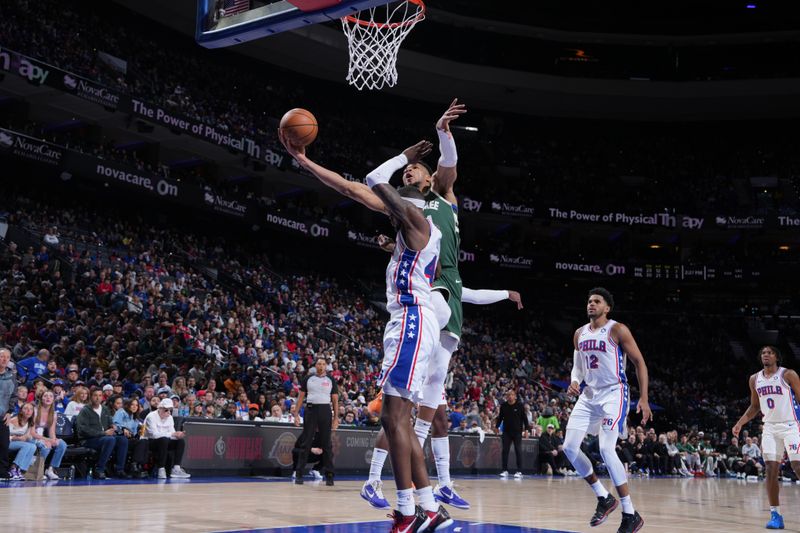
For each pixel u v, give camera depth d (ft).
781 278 102.17
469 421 51.62
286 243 93.76
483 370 78.69
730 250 109.40
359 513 19.25
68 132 78.33
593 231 110.52
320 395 31.53
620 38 110.11
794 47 109.70
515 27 106.93
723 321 109.09
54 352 43.14
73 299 52.01
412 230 12.96
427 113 114.11
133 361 44.75
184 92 83.56
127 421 33.94
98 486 26.55
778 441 21.35
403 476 12.33
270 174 91.45
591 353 18.43
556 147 117.39
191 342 52.01
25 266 54.08
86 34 76.69
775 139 117.60
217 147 83.56
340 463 39.27
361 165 98.12
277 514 18.39
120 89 73.05
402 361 12.53
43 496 21.71
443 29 106.42
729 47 111.34
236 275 77.10
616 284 109.19
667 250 113.09
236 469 35.53
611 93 109.81
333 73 103.65
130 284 57.31
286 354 59.36
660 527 18.98
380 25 29.89
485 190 102.78
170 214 83.35
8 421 28.86
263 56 98.12
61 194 75.10
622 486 17.10
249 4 24.81
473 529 16.85
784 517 23.98
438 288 16.05
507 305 105.70
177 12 87.40
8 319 47.29
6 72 60.80
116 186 69.67
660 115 116.47
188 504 20.27
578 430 18.15
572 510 22.86
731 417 92.73
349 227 90.12
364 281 99.04
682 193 109.60
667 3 104.78
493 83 106.83
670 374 100.73
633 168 114.32
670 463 65.98
